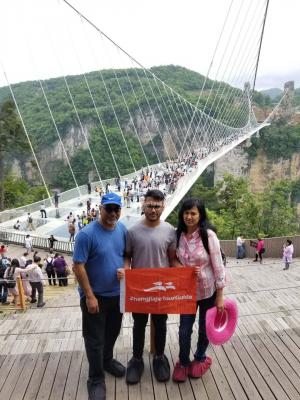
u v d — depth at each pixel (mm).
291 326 4742
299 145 107562
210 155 50438
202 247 3367
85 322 3346
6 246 17266
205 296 3441
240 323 4914
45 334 5242
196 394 3393
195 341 4324
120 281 3324
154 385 3510
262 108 137625
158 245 3328
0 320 6488
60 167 64875
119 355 4027
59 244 16172
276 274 9992
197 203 3324
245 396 3352
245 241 14438
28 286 8422
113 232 3303
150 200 3275
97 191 30062
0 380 3629
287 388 3428
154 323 3592
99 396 3275
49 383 3574
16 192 49406
